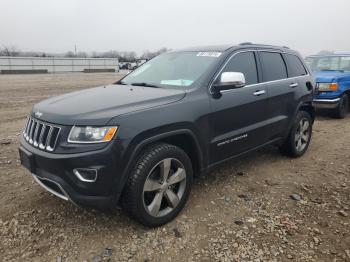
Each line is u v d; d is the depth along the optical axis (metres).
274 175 4.93
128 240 3.33
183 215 3.77
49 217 3.73
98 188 3.06
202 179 4.73
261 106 4.65
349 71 9.73
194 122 3.68
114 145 3.05
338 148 6.32
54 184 3.23
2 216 3.74
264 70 4.86
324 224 3.61
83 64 59.69
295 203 4.07
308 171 5.11
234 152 4.37
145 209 3.35
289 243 3.29
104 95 3.79
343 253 3.15
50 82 25.39
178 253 3.14
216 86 3.99
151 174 3.42
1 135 7.27
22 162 3.66
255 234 3.43
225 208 3.94
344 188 4.51
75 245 3.26
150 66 4.89
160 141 3.55
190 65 4.34
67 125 3.12
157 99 3.55
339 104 9.04
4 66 52.88
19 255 3.11
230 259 3.06
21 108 11.60
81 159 3.00
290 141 5.46
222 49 4.47
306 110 5.91
